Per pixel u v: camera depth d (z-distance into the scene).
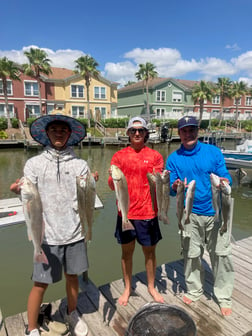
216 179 2.53
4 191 10.67
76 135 2.56
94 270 4.98
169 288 3.27
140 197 2.73
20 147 24.28
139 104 40.69
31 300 2.25
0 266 5.05
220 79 41.09
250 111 49.38
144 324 2.41
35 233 2.04
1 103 30.52
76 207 2.30
